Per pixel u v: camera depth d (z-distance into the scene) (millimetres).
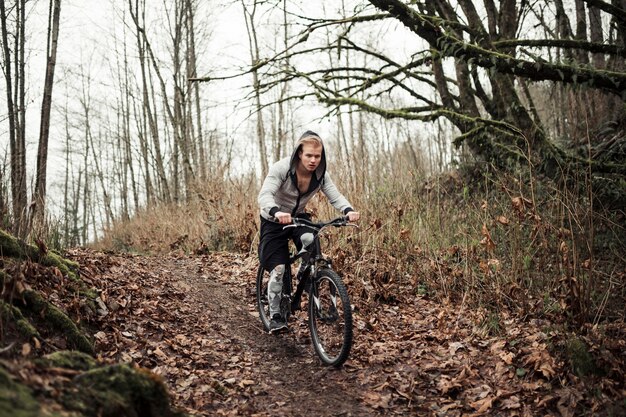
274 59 7133
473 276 5277
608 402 3176
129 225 14344
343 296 3639
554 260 5039
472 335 4348
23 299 3041
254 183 9125
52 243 4914
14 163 6375
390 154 8094
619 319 4262
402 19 6238
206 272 6414
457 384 3547
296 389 3512
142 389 2416
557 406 3223
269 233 4156
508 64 5961
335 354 3865
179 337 3967
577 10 9164
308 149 3799
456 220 6789
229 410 3066
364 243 6156
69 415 1988
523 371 3623
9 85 10469
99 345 3393
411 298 5445
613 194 6488
